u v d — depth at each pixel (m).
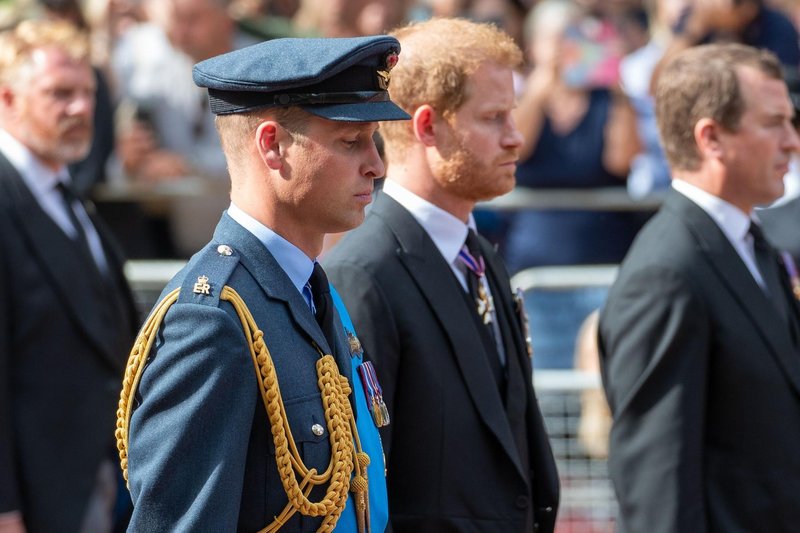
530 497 12.27
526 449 12.58
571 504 20.44
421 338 11.90
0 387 15.23
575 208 24.70
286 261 9.64
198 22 25.06
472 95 12.22
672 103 14.36
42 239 15.83
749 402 13.34
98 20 26.77
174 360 8.97
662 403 13.30
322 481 9.29
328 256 12.39
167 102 24.98
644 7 29.17
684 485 13.13
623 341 13.62
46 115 16.09
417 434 11.80
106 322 16.25
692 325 13.34
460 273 12.56
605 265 24.67
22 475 15.41
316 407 9.38
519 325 12.98
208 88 9.70
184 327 9.03
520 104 25.17
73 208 16.48
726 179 14.09
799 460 13.34
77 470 15.65
